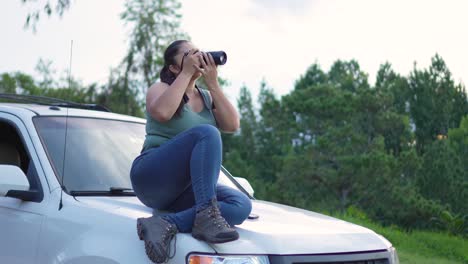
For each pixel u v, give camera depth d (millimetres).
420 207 36156
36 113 4410
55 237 3727
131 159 4406
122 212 3588
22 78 52688
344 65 94688
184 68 3752
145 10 34594
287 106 55375
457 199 38844
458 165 40188
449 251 13258
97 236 3545
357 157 40250
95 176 4121
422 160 39906
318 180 42031
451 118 72188
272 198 43250
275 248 3393
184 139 3535
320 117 52688
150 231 3285
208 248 3291
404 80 75812
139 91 34750
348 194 41062
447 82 73500
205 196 3391
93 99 35312
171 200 3670
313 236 3559
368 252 3672
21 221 3949
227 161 58031
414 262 11102
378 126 50906
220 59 3855
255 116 68125
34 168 4078
